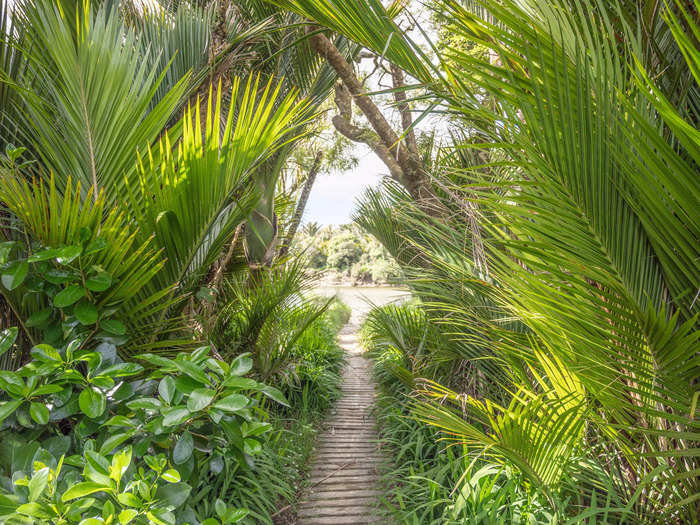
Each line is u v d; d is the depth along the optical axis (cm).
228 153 170
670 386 108
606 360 117
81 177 164
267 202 304
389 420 394
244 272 338
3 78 146
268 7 300
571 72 103
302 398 439
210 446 138
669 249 99
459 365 286
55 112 165
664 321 96
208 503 224
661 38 133
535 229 106
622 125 92
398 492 248
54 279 136
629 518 154
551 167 97
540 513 182
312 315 395
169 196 158
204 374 130
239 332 336
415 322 328
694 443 124
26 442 123
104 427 135
